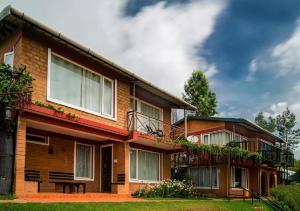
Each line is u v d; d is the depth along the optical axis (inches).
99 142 749.3
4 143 499.5
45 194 515.8
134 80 770.2
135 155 826.8
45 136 635.5
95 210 455.5
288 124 2628.0
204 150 935.7
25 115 524.7
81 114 637.3
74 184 631.8
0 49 613.9
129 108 762.2
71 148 685.3
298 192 1049.5
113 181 727.7
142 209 513.7
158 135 851.4
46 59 579.5
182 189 867.4
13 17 522.6
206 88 1742.1
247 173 1219.2
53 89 590.9
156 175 895.7
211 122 1203.2
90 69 669.9
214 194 1095.0
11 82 508.4
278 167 1369.3
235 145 1096.2
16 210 386.3
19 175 497.7
